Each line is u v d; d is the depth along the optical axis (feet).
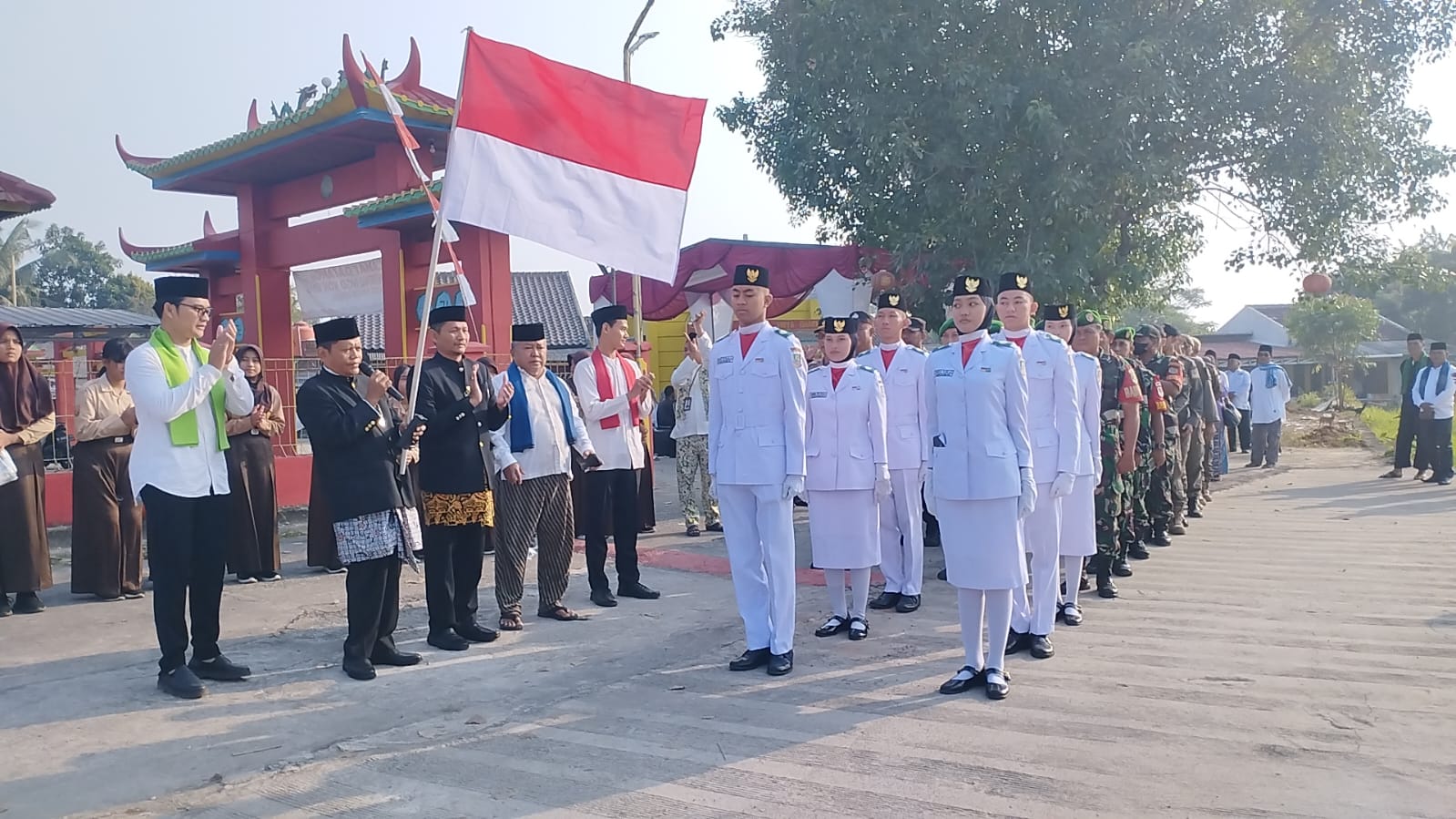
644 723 14.97
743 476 17.53
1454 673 16.26
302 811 12.11
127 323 64.13
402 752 13.99
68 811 12.16
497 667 17.99
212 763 13.61
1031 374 18.51
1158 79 34.32
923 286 38.11
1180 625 19.80
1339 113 37.11
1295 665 16.88
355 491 17.26
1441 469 40.88
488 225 18.94
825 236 43.01
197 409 16.65
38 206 26.55
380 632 17.94
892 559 22.54
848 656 18.40
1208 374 36.35
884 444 19.72
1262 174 38.75
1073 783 12.26
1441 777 12.17
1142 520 26.27
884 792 12.19
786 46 39.06
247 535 25.16
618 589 23.59
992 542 15.70
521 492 20.52
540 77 19.61
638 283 22.47
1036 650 17.89
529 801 12.26
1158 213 42.37
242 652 18.98
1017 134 35.88
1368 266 41.24
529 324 21.16
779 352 17.61
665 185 20.94
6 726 15.03
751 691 16.39
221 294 46.62
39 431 22.26
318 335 17.48
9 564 21.79
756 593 17.94
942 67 36.42
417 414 18.72
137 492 16.44
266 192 42.78
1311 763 12.70
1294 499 37.68
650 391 24.08
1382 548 27.20
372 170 38.06
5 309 65.10
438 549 19.03
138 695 16.43
